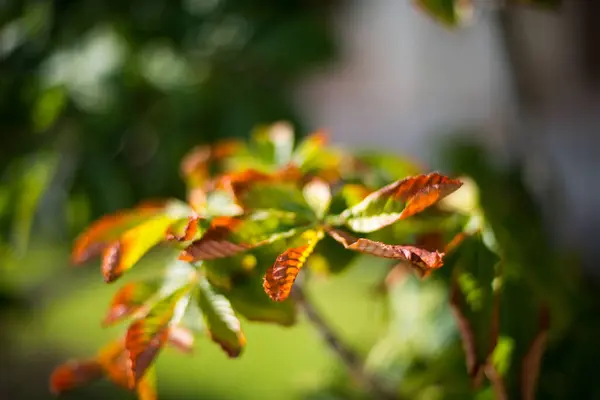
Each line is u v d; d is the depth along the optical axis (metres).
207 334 1.18
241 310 1.18
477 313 1.23
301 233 1.16
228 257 1.18
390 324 1.64
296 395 1.72
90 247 1.25
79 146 1.99
